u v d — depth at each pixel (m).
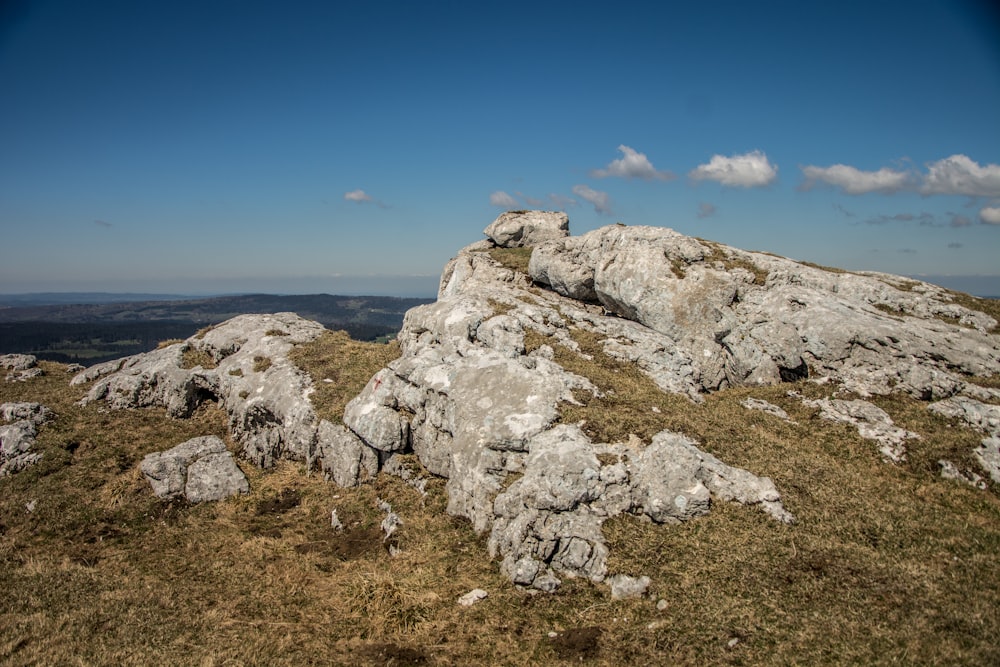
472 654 16.61
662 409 27.03
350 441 28.72
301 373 35.06
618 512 20.92
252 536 24.81
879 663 14.38
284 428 31.81
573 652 16.22
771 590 17.28
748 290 37.38
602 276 40.34
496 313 35.62
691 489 21.00
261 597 20.14
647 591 18.00
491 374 27.09
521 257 52.41
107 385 36.34
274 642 17.50
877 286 40.12
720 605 16.92
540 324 35.09
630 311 38.81
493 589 19.28
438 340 34.81
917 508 22.20
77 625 18.28
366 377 34.00
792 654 14.97
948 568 18.31
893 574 17.69
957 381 30.16
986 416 27.52
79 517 25.81
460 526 23.11
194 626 18.33
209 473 28.89
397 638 17.55
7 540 24.20
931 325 36.12
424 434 27.25
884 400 29.78
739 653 15.23
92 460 29.77
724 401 31.28
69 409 34.31
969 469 24.92
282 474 30.27
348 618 18.75
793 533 19.70
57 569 22.05
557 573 19.34
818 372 33.00
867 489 23.25
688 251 38.94
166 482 27.95
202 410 36.22
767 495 21.27
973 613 15.96
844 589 17.12
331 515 26.17
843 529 20.11
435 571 20.64
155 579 21.48
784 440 27.31
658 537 19.89
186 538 24.75
